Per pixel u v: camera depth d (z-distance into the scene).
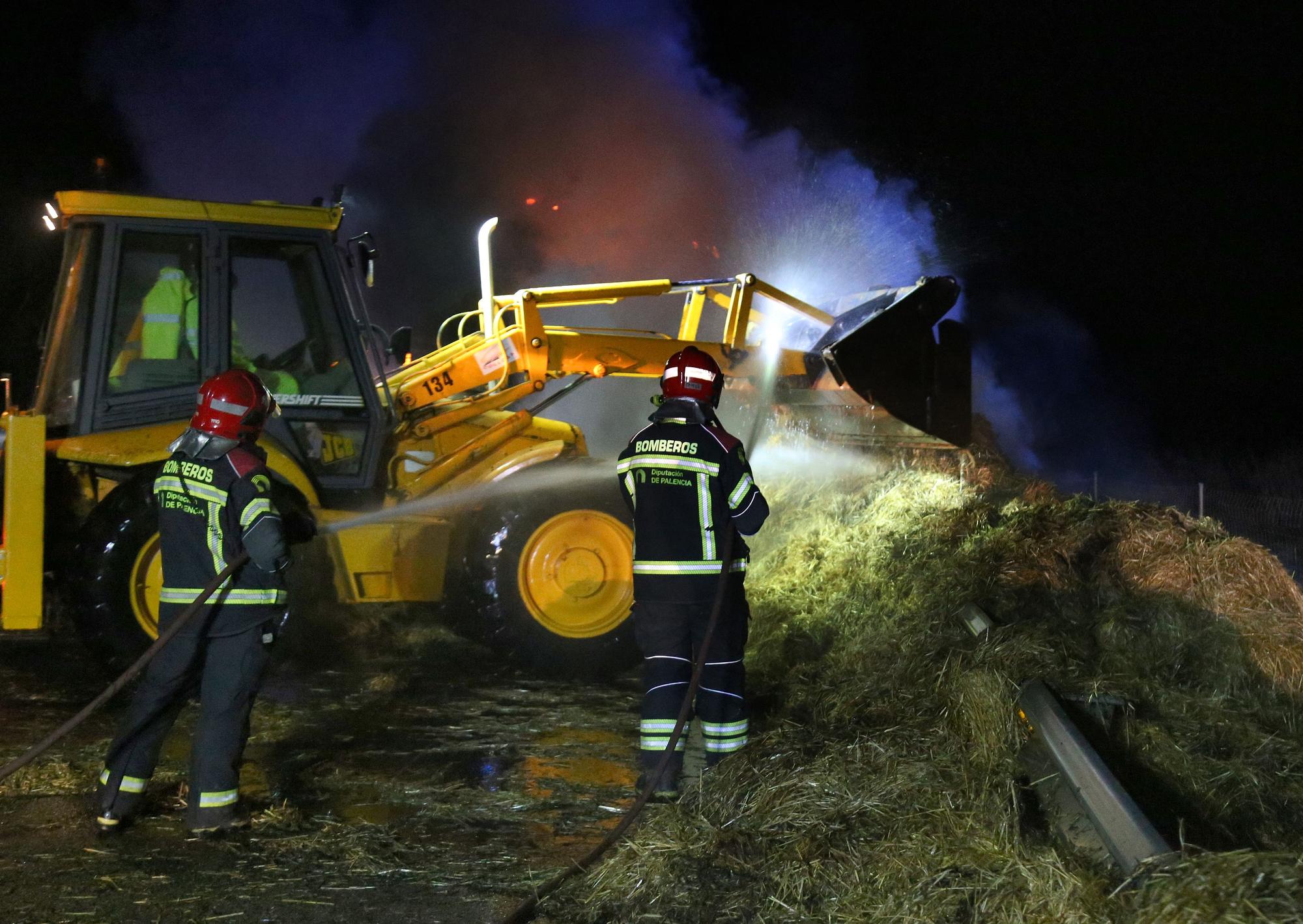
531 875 3.56
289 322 6.30
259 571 3.89
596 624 6.40
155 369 5.95
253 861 3.65
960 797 3.58
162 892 3.39
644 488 4.36
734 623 4.31
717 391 4.49
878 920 3.01
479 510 6.46
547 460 6.45
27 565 5.32
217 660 3.86
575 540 6.38
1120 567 5.58
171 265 6.03
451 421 6.76
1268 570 5.37
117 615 5.50
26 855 3.64
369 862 3.65
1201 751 4.00
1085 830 3.25
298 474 5.97
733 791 3.88
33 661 6.44
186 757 4.73
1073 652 4.67
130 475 6.00
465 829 3.99
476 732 5.25
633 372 7.14
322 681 6.13
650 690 4.27
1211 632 5.01
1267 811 3.70
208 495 3.83
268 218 6.13
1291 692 4.82
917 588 5.94
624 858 3.48
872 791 3.71
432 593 6.46
